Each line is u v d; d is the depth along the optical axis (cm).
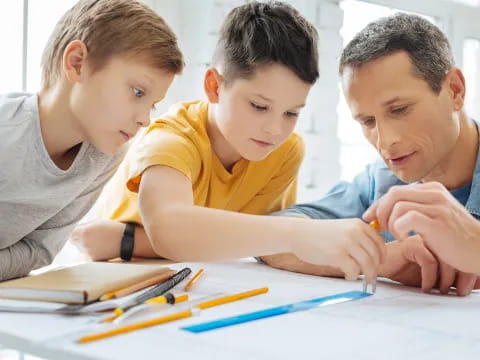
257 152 100
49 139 84
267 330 57
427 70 88
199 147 105
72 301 63
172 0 153
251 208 118
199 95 154
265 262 99
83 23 82
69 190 88
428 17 209
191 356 49
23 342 53
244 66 96
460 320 63
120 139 84
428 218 74
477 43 226
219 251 81
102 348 51
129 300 64
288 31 96
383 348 52
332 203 112
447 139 92
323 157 179
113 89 80
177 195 89
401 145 89
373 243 76
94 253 107
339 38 178
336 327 59
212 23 150
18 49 134
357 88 90
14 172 81
